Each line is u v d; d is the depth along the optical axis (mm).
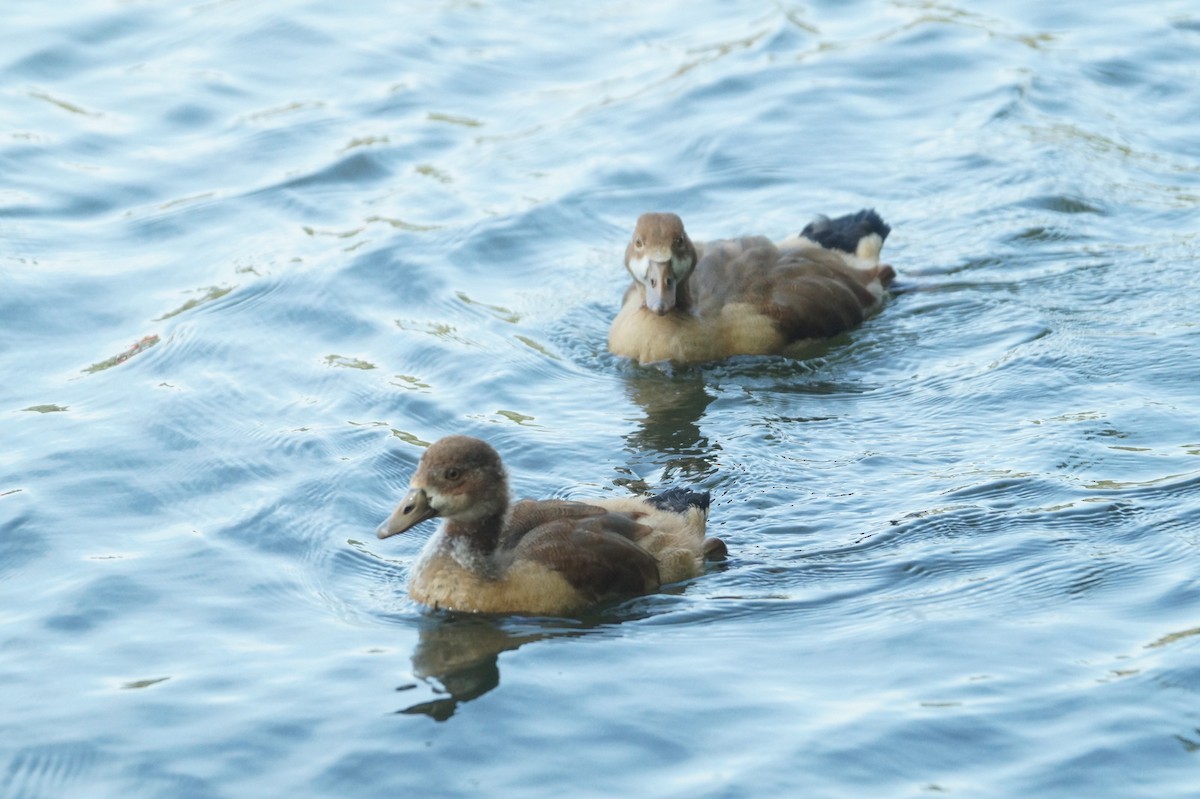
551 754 10625
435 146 22781
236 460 15031
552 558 12602
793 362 17516
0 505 14109
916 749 10516
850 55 25359
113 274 19234
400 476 14766
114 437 15438
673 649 11875
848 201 21359
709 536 13664
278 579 13109
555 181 21891
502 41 26016
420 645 12070
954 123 23234
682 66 25094
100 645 12086
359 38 25797
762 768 10367
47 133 22656
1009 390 16234
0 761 10641
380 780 10398
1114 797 10016
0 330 17844
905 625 12070
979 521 13656
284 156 22375
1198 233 19812
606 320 18750
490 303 18969
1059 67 24766
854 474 14719
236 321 18062
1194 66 24734
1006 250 19750
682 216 21203
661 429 15914
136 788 10367
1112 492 13992
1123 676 11227
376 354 17469
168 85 24109
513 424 15969
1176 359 16609
